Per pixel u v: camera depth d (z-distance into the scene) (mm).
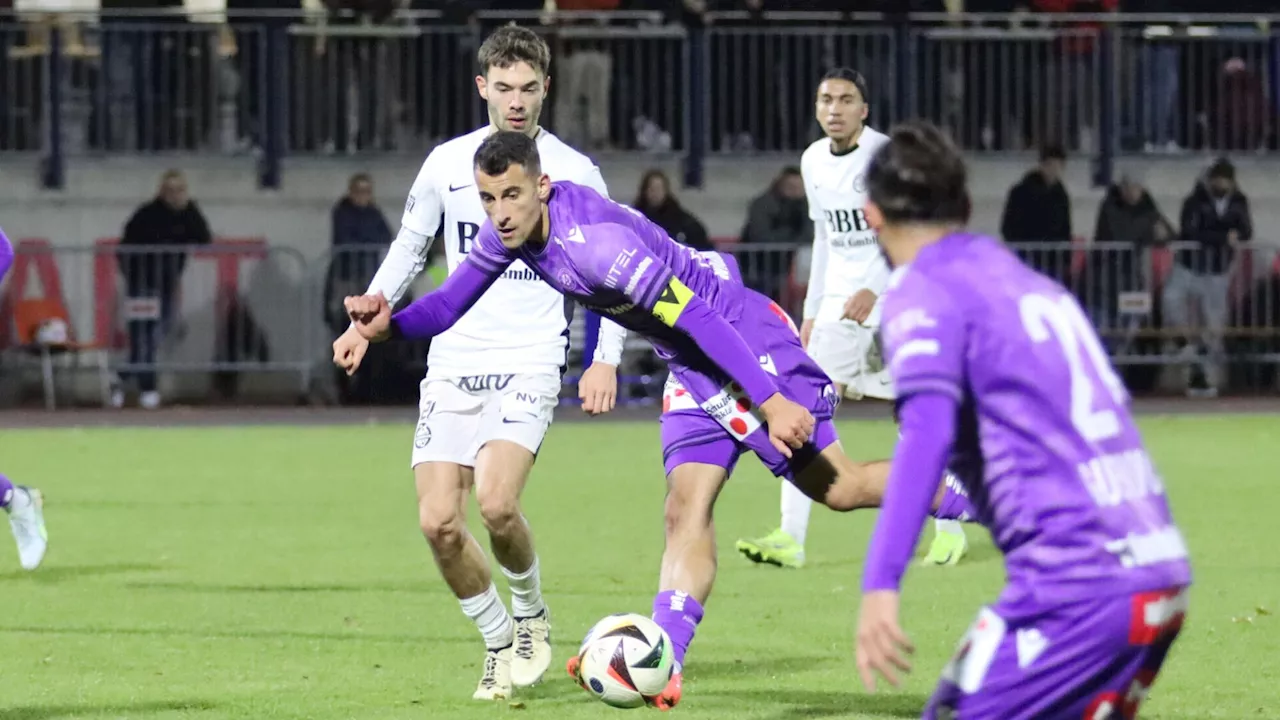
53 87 68812
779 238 66750
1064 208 67500
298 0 70000
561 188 18938
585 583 30156
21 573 31750
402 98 69625
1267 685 21812
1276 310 68938
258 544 35344
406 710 20562
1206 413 64938
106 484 45969
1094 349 12750
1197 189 68500
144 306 66875
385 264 22578
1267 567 31609
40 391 68062
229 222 70438
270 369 67875
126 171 69750
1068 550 12219
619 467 49469
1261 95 71938
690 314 18359
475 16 69062
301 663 23641
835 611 27547
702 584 20344
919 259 12828
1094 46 70562
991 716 12406
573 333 67250
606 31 69250
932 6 70375
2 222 69000
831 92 33344
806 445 20453
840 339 34344
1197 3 73000
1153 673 12633
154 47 69062
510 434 21312
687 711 20344
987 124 70250
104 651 24438
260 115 69688
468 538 21422
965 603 28031
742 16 69812
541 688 22078
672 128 70125
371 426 62250
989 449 12477
